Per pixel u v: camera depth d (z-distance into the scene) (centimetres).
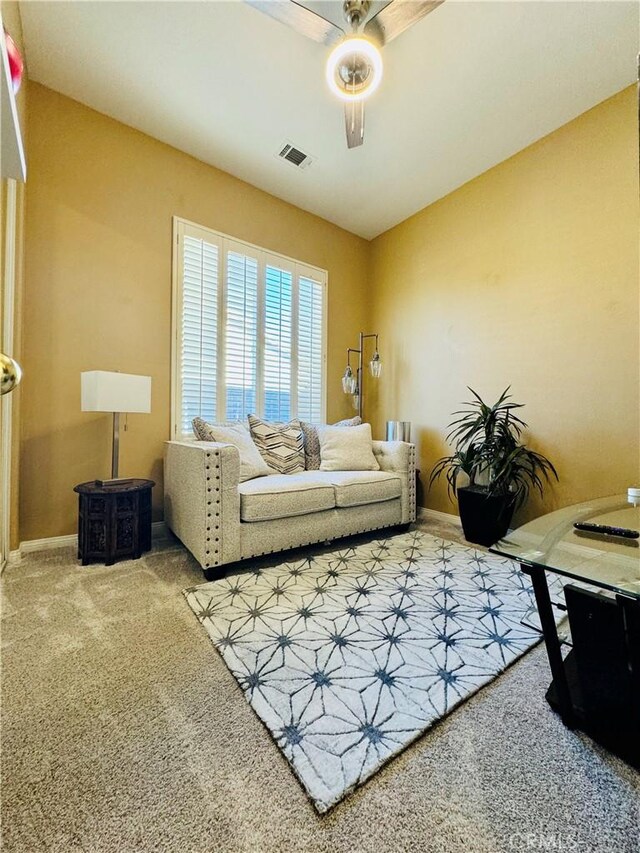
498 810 80
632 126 219
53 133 231
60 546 234
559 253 252
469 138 261
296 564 216
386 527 282
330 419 382
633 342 219
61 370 235
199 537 196
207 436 255
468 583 192
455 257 321
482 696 114
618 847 73
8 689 113
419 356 354
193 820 77
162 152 272
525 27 185
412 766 90
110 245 251
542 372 261
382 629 150
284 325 342
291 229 346
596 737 97
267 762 91
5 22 162
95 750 93
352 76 173
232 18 184
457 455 278
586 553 118
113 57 207
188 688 115
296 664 128
